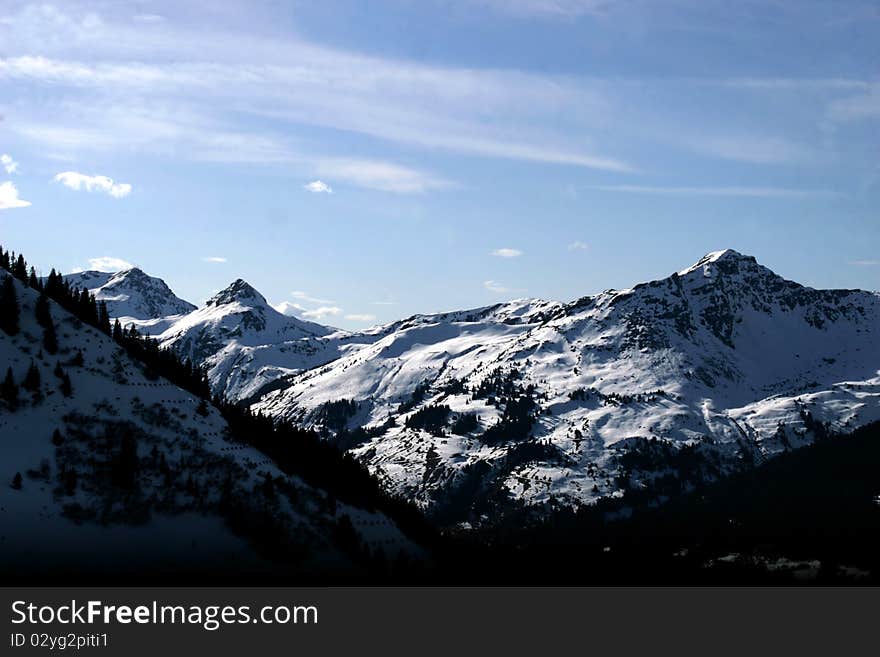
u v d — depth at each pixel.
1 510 191.88
